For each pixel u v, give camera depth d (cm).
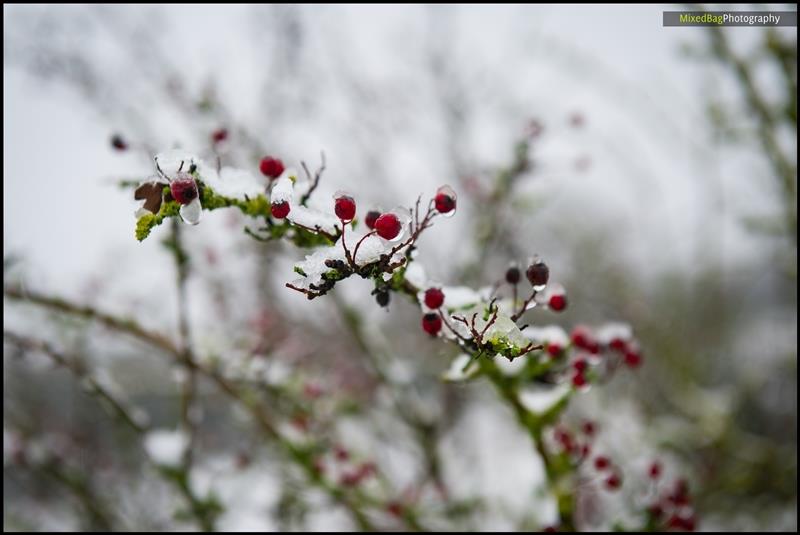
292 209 118
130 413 303
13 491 522
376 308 474
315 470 320
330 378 480
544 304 155
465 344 135
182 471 310
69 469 429
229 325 448
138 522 452
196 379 325
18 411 466
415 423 446
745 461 546
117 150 188
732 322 830
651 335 684
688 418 619
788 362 687
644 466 438
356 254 110
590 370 196
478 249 414
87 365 317
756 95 441
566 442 215
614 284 855
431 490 438
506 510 373
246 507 373
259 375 324
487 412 677
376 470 370
